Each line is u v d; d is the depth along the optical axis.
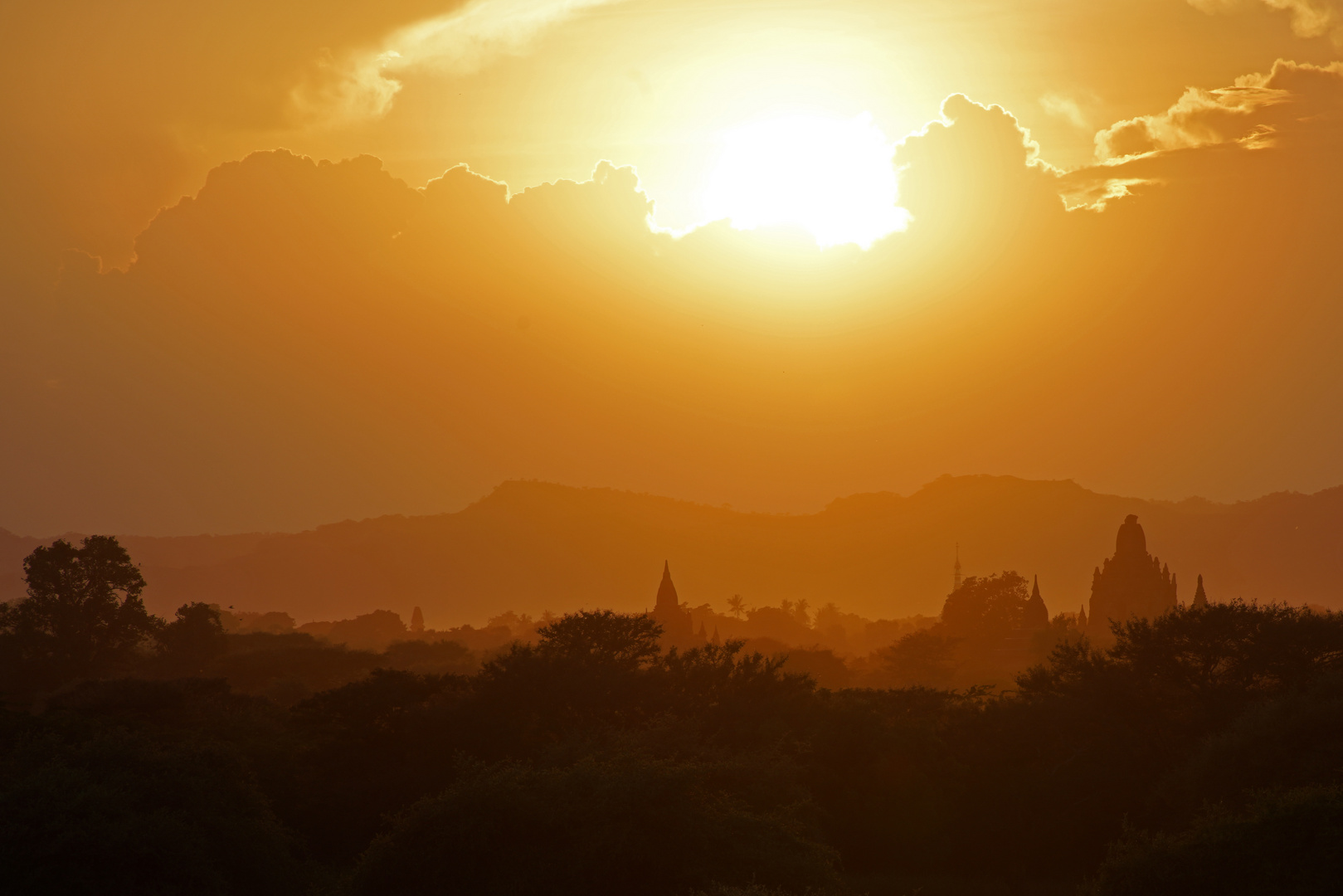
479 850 93.94
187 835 92.75
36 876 84.19
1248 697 153.38
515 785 99.12
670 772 100.81
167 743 129.12
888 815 147.50
